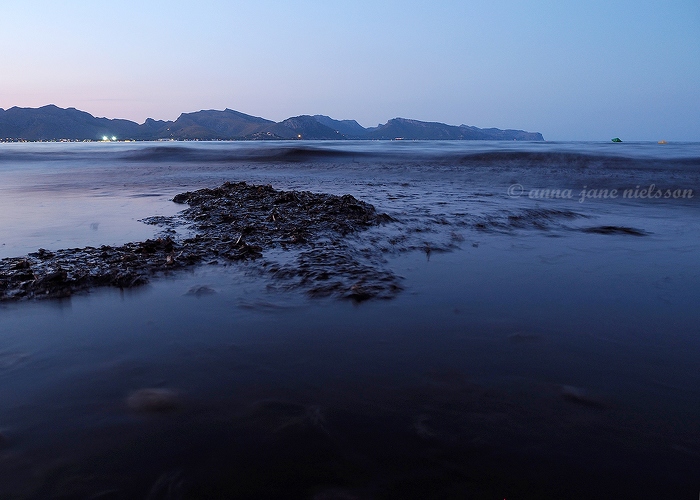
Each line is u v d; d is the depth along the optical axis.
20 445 1.96
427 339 3.14
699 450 1.94
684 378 2.60
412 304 3.84
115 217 8.22
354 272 4.62
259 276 4.53
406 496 1.68
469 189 13.77
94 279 4.31
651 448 1.96
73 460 1.87
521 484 1.75
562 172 19.72
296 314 3.59
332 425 2.12
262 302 3.84
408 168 23.05
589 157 26.91
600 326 3.40
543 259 5.49
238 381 2.54
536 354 2.91
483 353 2.92
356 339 3.12
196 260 5.05
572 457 1.90
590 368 2.72
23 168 24.02
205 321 3.42
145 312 3.60
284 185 14.80
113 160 31.70
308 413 2.21
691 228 7.73
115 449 1.94
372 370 2.68
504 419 2.17
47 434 2.04
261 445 1.97
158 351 2.91
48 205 9.84
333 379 2.56
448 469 1.83
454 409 2.26
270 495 1.69
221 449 1.94
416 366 2.73
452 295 4.08
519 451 1.93
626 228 7.67
